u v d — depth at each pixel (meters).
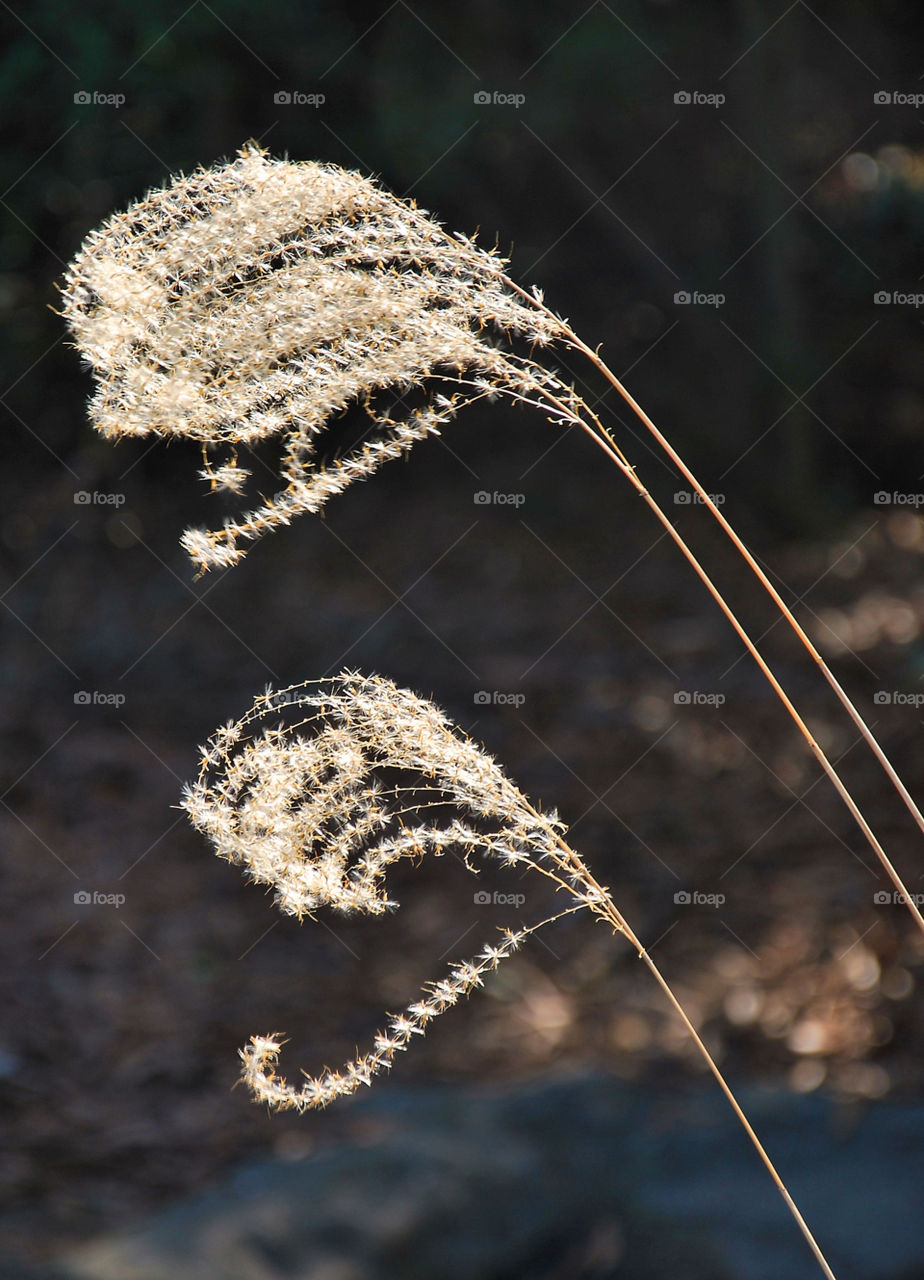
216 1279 3.87
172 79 10.20
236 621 10.08
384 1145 4.55
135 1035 5.61
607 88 11.34
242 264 1.55
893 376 13.21
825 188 13.80
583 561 11.20
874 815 6.94
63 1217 4.36
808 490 11.76
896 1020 5.28
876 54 12.58
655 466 12.34
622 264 12.70
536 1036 5.58
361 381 1.57
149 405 1.53
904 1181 4.18
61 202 10.66
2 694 8.91
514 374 1.61
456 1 11.12
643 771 7.80
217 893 6.81
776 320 11.89
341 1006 5.89
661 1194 4.23
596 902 1.72
